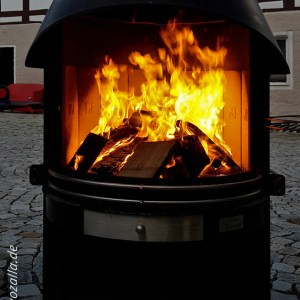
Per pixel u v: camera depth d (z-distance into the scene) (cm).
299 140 908
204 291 167
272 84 1130
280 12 1105
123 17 233
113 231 164
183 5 153
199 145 203
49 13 179
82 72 222
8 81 1531
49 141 195
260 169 186
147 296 167
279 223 363
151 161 187
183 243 163
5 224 348
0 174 527
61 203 174
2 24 1499
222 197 165
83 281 176
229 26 215
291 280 259
